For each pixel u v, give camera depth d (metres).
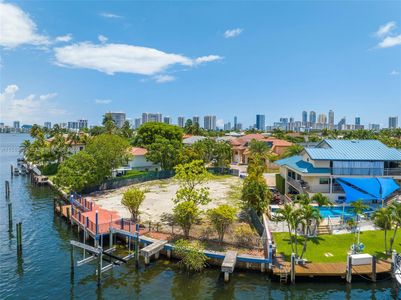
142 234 33.75
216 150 80.81
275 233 34.78
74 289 25.75
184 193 36.69
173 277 27.44
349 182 41.84
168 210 44.12
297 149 66.75
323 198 33.44
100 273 26.34
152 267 29.16
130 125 146.38
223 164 80.56
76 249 33.69
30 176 81.56
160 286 26.08
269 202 45.28
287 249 30.52
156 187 62.44
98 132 130.62
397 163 46.31
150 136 89.62
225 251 29.91
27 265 29.89
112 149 58.94
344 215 37.66
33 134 111.75
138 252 29.06
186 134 143.12
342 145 49.06
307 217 27.64
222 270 26.12
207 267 28.97
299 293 24.91
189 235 33.25
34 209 49.62
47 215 46.19
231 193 56.31
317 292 25.06
